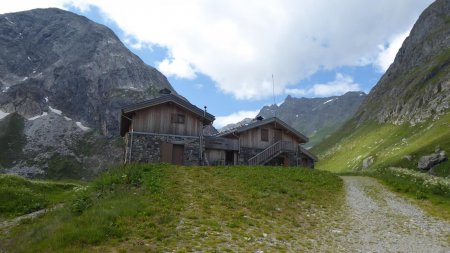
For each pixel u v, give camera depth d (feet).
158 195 63.36
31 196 81.20
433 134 444.55
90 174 544.21
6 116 649.61
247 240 45.29
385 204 76.79
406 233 54.44
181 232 45.75
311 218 62.03
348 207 73.05
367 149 602.03
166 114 139.85
